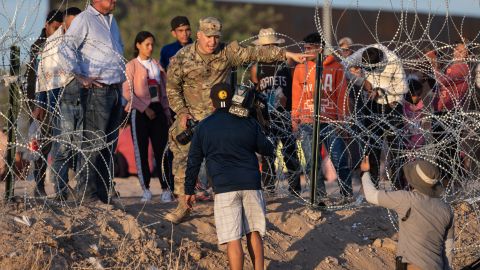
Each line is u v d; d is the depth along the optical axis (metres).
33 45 12.20
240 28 36.66
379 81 13.70
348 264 12.56
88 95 12.59
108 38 12.66
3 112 11.97
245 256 12.07
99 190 12.93
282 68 14.29
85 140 12.61
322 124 14.01
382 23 33.47
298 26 37.22
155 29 35.22
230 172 10.90
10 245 10.76
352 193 14.56
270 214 13.37
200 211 13.18
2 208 11.62
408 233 10.83
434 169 10.84
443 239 10.93
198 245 12.03
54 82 12.41
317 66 13.22
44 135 12.34
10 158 11.95
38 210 11.82
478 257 13.11
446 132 12.99
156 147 14.59
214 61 12.18
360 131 14.05
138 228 11.89
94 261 10.94
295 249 12.59
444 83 14.23
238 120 11.04
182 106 12.20
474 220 14.11
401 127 14.13
